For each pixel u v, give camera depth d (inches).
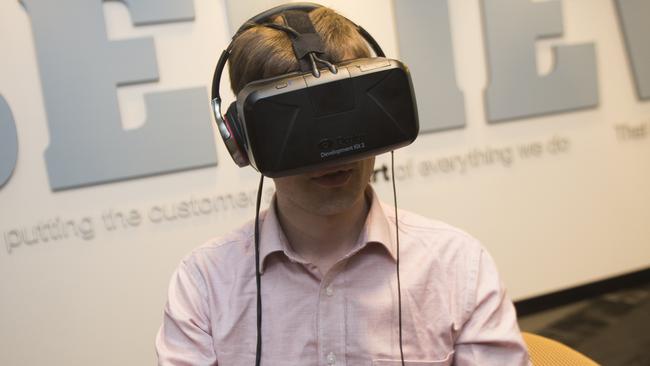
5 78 73.9
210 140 81.0
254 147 23.1
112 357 80.0
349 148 23.2
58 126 75.2
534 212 100.0
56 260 77.1
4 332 75.9
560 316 97.9
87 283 78.4
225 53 28.7
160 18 78.0
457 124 92.4
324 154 23.1
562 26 97.3
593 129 102.7
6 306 75.7
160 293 81.1
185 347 31.4
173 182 80.8
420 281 31.4
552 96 97.7
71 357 78.5
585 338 88.0
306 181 26.0
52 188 75.7
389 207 35.9
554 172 100.7
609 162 104.3
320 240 31.2
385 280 31.2
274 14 28.6
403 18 88.1
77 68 75.5
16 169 75.0
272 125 22.7
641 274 108.5
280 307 31.0
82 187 77.4
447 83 91.3
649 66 103.2
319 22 26.9
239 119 24.8
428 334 30.8
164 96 78.7
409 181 91.6
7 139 73.9
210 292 32.2
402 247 32.1
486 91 94.0
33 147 75.5
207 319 32.1
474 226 96.2
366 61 23.9
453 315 31.1
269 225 31.9
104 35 76.3
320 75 23.0
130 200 79.2
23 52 74.5
